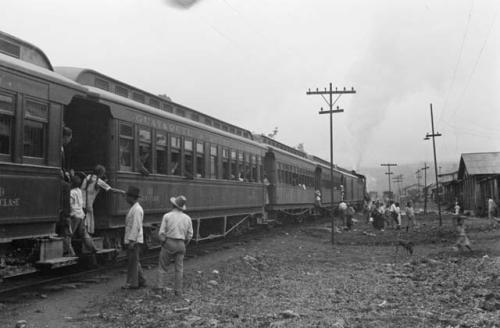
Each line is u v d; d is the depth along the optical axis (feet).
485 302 25.71
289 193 88.89
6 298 26.73
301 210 103.45
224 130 62.59
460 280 34.40
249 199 66.44
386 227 101.76
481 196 137.49
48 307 25.13
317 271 40.40
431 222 119.24
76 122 36.86
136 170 38.68
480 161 146.30
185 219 29.12
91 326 21.93
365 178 196.24
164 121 43.42
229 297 28.40
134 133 38.65
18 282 31.19
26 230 27.84
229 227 64.39
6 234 26.53
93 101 34.60
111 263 39.52
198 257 46.52
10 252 28.30
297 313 23.94
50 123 29.60
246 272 38.58
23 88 27.61
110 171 35.83
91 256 35.60
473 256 49.57
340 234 81.56
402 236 75.51
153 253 46.52
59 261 28.66
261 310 24.94
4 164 26.07
